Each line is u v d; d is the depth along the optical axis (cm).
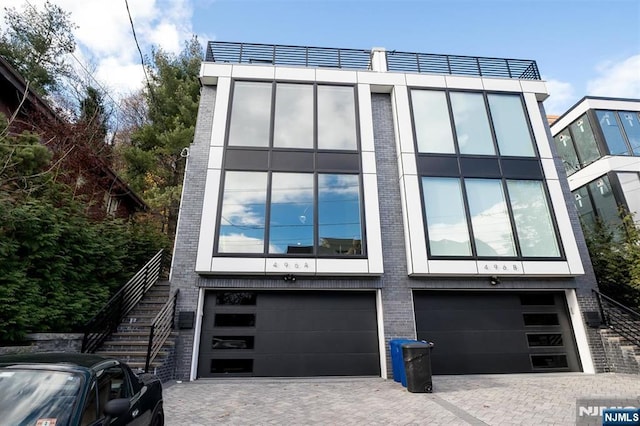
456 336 879
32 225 619
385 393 649
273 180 905
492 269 875
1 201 588
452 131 1009
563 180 1015
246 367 806
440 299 905
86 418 253
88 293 738
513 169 987
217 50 1074
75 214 795
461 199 948
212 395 627
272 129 948
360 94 1015
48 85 1698
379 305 867
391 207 953
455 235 914
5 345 537
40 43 1727
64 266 673
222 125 933
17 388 263
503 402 579
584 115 1530
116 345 706
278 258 833
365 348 845
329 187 916
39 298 593
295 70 1020
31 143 803
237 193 884
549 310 924
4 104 967
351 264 847
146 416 354
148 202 1502
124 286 788
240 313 844
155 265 1019
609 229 1272
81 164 1127
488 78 1084
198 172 923
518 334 894
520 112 1061
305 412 525
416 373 659
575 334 899
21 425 235
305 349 830
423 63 1147
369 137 972
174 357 767
